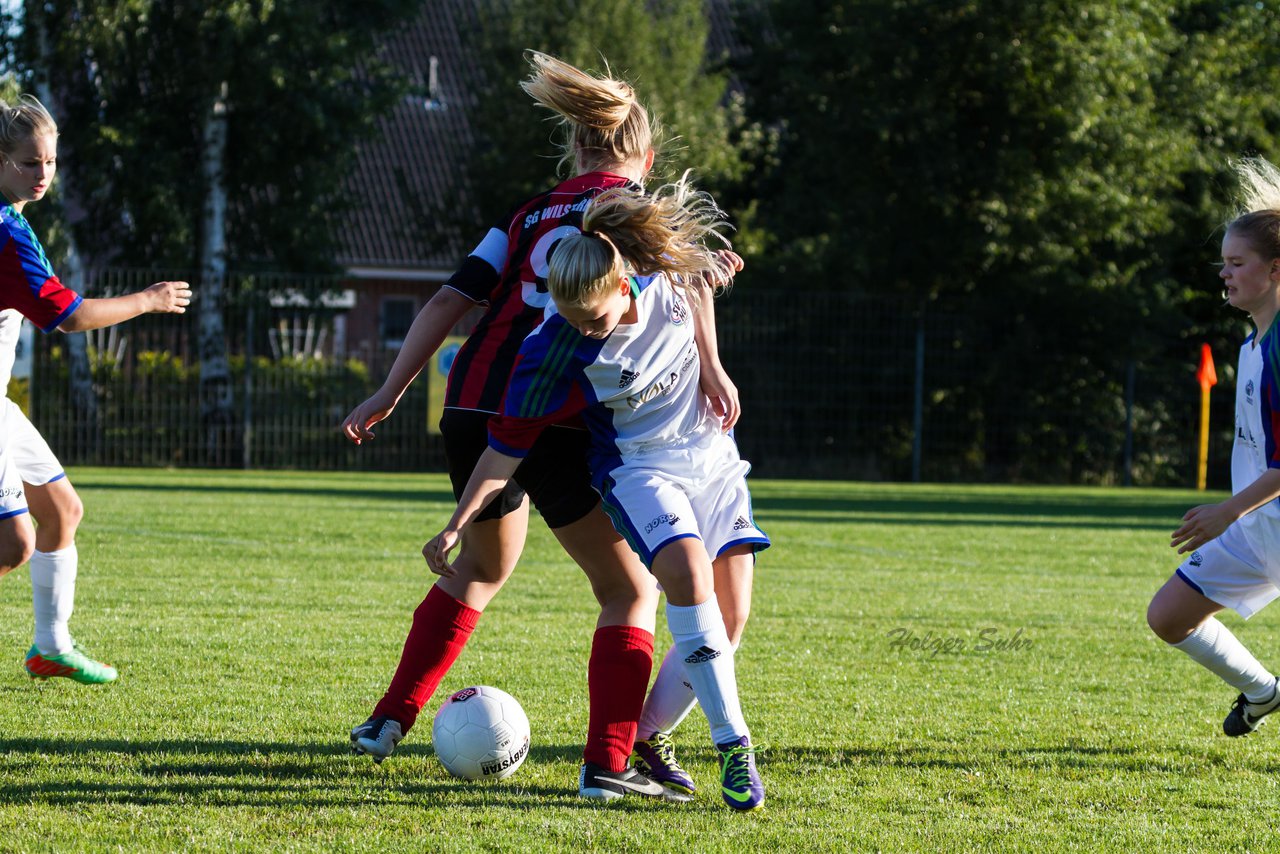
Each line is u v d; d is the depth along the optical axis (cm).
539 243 927
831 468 5266
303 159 5572
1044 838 801
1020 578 2244
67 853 736
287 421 4969
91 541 2395
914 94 5566
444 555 855
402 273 7069
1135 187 5725
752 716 1157
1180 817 857
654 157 1002
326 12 5647
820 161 5828
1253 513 1022
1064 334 5481
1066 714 1194
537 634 1547
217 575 1997
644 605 941
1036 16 5428
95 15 5059
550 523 940
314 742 1026
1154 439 5544
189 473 4650
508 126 6219
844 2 5625
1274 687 1048
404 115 7800
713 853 759
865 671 1384
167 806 838
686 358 903
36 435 1164
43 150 1041
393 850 753
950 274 5788
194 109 5462
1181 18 6381
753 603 1869
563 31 6116
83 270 5275
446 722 934
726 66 6881
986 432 5419
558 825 812
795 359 5225
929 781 944
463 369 946
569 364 855
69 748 977
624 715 898
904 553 2591
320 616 1644
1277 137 6312
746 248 5847
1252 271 991
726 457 938
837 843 782
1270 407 982
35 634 1193
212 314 4975
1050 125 5550
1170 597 1056
